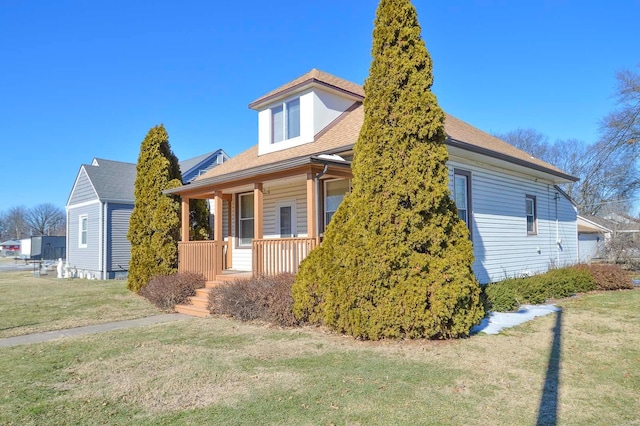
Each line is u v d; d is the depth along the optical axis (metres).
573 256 16.00
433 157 6.43
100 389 4.40
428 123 6.45
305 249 8.40
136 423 3.51
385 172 6.52
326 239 7.06
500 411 3.67
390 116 6.69
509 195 12.47
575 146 34.47
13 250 68.62
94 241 19.02
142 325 8.08
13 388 4.48
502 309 8.57
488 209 11.44
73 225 21.34
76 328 7.93
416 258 6.25
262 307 7.86
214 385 4.44
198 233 13.55
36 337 7.20
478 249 10.88
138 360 5.50
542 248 13.99
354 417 3.56
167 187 12.85
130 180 20.56
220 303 8.70
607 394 4.06
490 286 9.12
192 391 4.27
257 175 9.28
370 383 4.40
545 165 14.32
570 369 4.82
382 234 6.37
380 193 6.55
